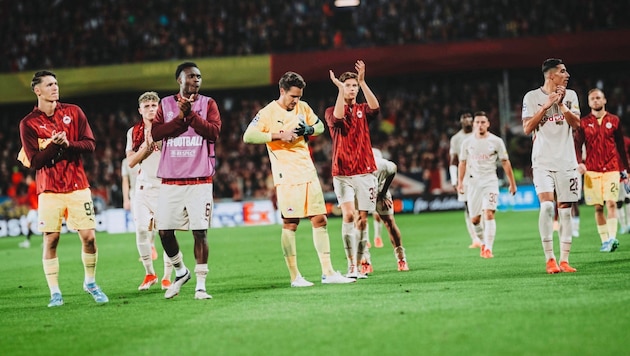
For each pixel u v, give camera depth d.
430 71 38.03
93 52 40.44
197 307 9.37
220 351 6.77
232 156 38.81
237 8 41.47
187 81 9.91
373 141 39.06
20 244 24.92
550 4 38.53
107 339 7.61
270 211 32.47
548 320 7.28
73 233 31.59
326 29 40.62
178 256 10.36
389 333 7.08
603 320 7.16
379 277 11.74
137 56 39.94
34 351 7.27
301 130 10.65
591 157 14.18
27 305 10.65
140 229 11.92
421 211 33.56
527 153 37.03
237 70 38.91
